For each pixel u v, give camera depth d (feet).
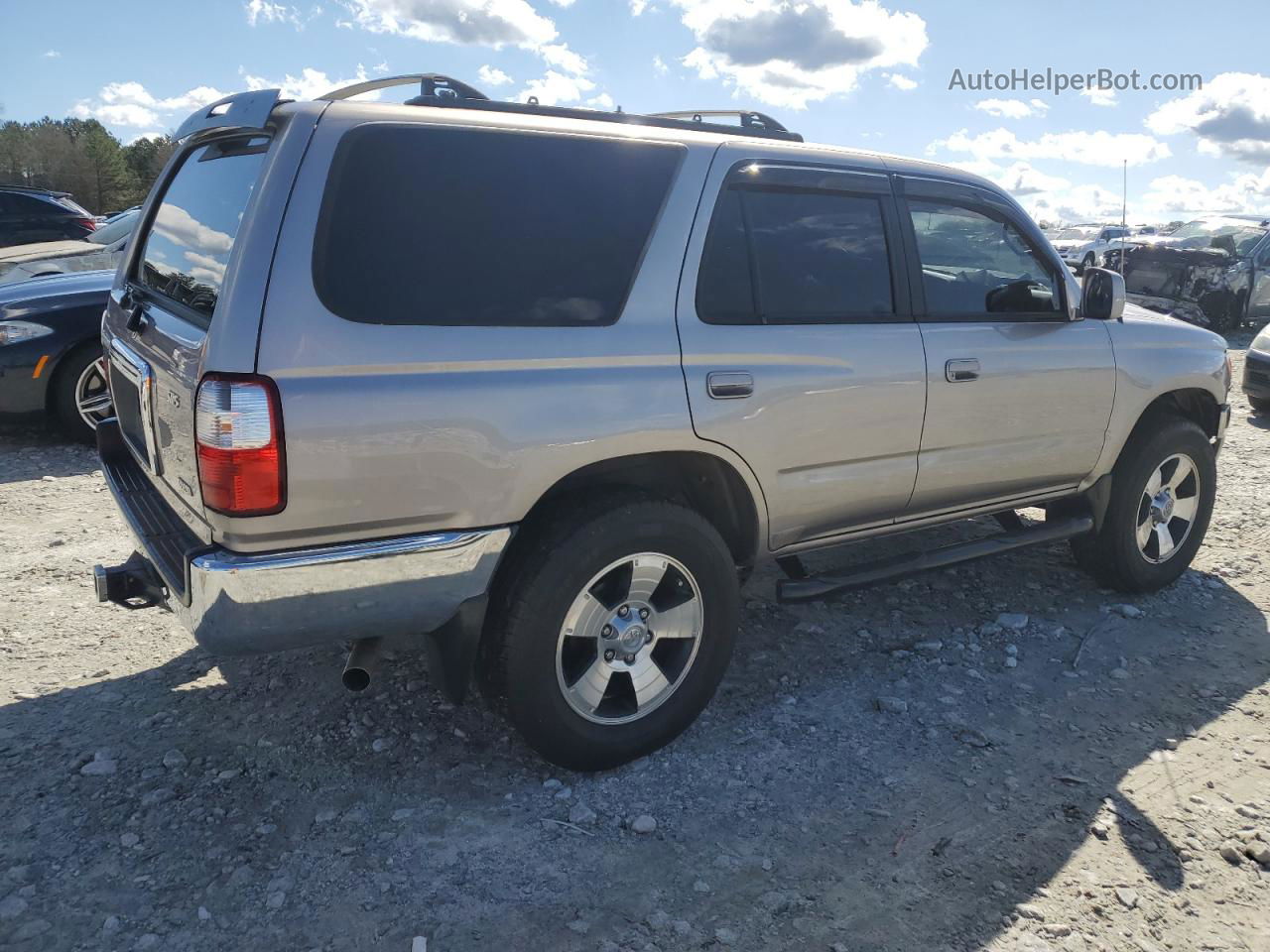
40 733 10.37
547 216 9.24
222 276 8.28
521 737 10.16
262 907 8.03
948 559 12.71
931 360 11.66
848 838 9.16
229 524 7.89
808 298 10.87
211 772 9.79
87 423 22.33
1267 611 14.56
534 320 9.02
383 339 8.23
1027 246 13.14
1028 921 8.13
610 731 9.92
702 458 10.27
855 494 11.48
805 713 11.35
